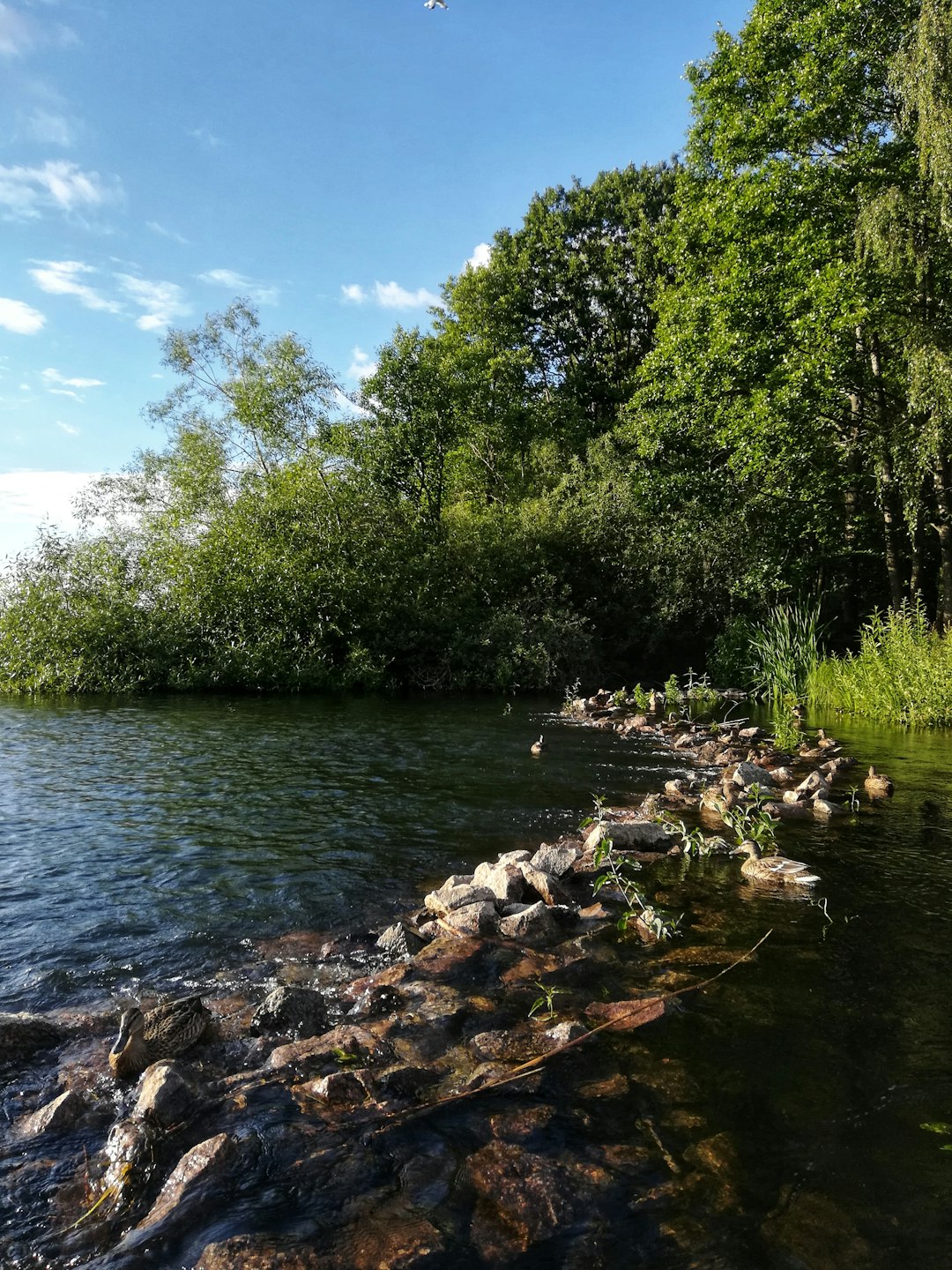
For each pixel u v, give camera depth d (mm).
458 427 29562
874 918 5227
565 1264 2330
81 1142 2955
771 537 23703
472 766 10516
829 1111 3096
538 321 41844
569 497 28500
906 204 16484
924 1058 3500
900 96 16453
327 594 21609
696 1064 3457
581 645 24047
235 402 26078
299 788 9008
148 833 7184
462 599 24031
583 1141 2908
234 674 19953
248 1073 3402
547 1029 3758
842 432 22359
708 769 10617
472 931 4988
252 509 22469
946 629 17672
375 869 6340
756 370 20391
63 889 5762
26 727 13367
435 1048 3607
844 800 8641
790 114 19812
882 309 18031
